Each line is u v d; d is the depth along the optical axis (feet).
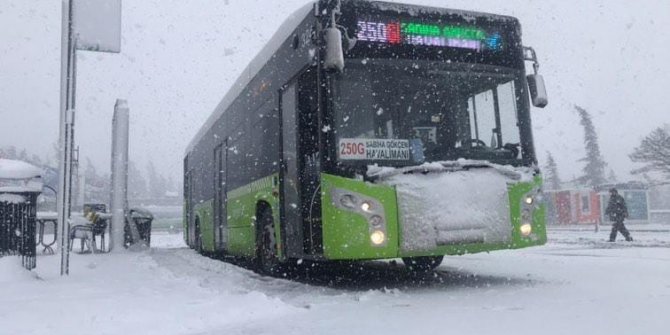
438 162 23.04
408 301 20.52
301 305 19.94
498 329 15.24
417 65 24.21
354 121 22.93
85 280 26.73
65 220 29.48
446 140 23.81
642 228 96.17
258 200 31.40
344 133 22.70
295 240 25.76
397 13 24.39
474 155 23.98
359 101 23.16
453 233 21.94
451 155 23.66
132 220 57.26
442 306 19.24
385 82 23.67
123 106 53.93
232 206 38.32
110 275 29.30
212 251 46.29
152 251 54.60
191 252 53.57
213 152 47.01
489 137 24.52
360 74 23.41
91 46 36.14
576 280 24.94
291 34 26.84
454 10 25.30
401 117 23.50
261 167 31.14
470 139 24.17
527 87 25.93
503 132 24.82
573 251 42.83
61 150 46.09
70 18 30.22
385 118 23.32
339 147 22.50
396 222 21.76
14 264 26.07
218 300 19.76
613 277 25.61
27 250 29.14
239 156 36.68
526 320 16.30
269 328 16.20
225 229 40.50
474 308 18.61
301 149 25.17
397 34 24.25
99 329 15.75
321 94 22.95
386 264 36.81
